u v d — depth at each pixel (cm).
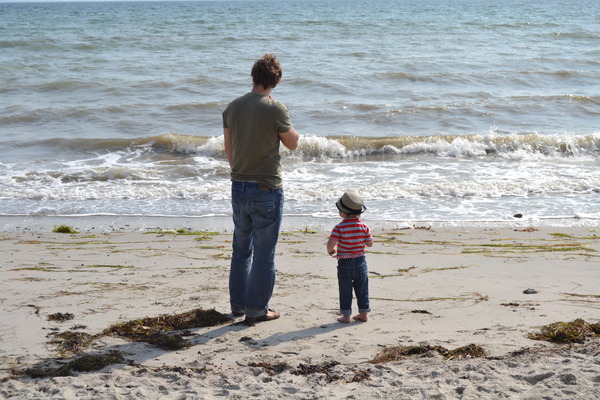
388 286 670
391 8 10269
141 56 3406
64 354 442
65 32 4972
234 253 538
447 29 5159
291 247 886
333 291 647
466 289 656
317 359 442
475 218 1109
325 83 2552
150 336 482
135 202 1230
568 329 489
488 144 1670
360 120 2003
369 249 873
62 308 561
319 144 1652
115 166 1505
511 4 11944
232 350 460
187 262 784
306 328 519
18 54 3459
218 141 1673
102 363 422
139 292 626
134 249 871
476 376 393
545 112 2122
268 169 492
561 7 9856
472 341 477
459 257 822
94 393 367
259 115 478
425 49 3725
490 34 4716
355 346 471
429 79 2708
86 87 2472
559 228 1032
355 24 5728
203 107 2136
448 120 2017
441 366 418
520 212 1145
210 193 1287
